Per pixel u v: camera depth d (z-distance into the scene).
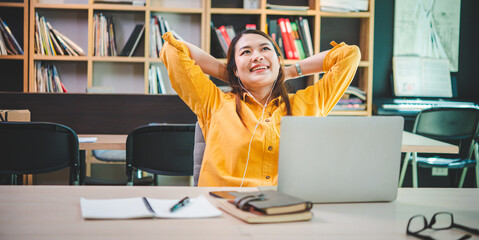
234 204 1.15
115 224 1.02
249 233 0.98
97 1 4.41
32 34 4.27
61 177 4.23
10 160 2.34
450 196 1.39
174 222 1.05
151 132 2.40
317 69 2.01
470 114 3.89
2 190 1.31
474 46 4.90
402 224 1.09
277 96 1.83
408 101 4.54
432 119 3.92
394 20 4.79
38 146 2.34
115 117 3.11
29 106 3.06
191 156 2.45
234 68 1.86
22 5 4.27
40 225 1.00
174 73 1.81
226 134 1.70
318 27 4.39
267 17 4.52
